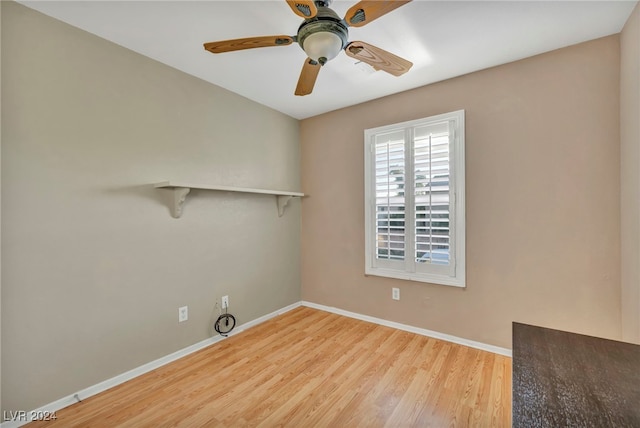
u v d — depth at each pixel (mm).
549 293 2168
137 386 1975
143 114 2152
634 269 1719
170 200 2295
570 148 2078
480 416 1667
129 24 1810
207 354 2406
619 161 1918
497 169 2344
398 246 2834
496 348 2377
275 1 1623
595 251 2010
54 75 1741
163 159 2271
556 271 2141
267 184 3168
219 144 2689
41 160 1693
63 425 1618
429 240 2643
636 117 1670
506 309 2336
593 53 1994
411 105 2756
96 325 1912
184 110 2414
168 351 2291
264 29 1874
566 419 733
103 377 1939
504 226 2328
